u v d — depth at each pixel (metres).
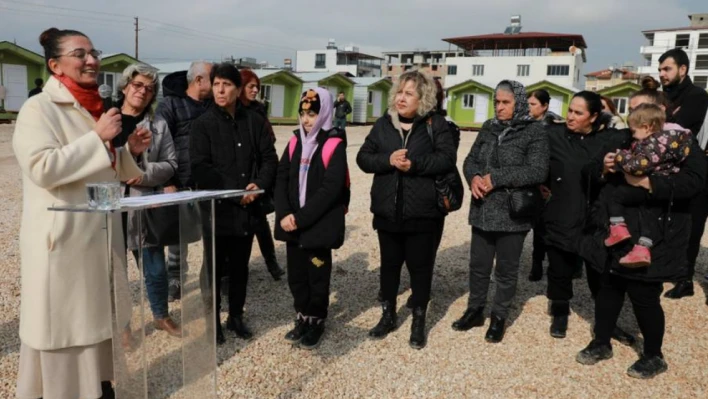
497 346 3.68
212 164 3.41
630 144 3.24
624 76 50.97
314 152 3.43
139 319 2.01
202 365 2.29
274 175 3.57
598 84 55.62
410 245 3.62
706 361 3.49
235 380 3.14
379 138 3.64
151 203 1.85
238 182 3.42
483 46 56.00
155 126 3.60
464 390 3.12
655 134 3.02
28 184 2.34
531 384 3.20
